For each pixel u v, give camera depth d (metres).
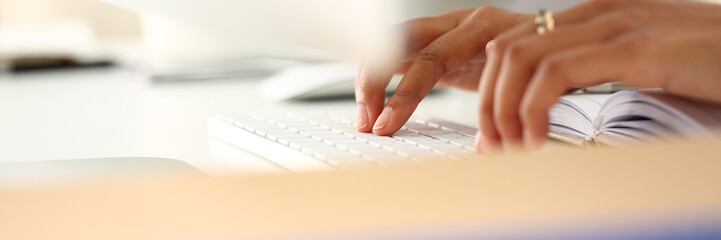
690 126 0.47
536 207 0.20
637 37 0.52
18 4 2.50
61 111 1.04
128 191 0.22
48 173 0.56
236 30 0.67
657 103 0.50
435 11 1.08
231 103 1.10
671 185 0.23
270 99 1.12
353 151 0.56
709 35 0.53
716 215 0.19
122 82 1.42
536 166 0.26
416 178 0.24
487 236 0.17
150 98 1.17
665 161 0.27
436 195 0.22
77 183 0.23
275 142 0.63
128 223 0.18
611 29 0.53
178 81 1.42
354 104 1.07
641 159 0.27
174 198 0.21
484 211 0.20
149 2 0.69
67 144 0.77
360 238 0.17
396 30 0.63
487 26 0.78
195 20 0.69
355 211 0.20
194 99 1.16
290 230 0.18
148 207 0.20
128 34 2.55
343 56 0.69
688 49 0.51
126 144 0.76
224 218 0.19
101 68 1.71
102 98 1.18
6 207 0.20
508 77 0.50
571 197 0.21
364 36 0.62
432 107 1.05
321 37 0.63
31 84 1.40
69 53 1.73
